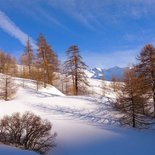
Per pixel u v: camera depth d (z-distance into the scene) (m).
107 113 37.12
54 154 23.97
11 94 46.66
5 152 13.55
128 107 34.12
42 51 55.06
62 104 39.88
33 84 56.47
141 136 28.88
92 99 42.47
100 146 24.78
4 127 25.77
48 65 55.22
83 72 49.91
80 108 38.69
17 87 51.16
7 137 23.89
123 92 34.47
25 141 23.89
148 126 33.94
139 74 37.59
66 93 56.84
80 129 29.83
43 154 23.16
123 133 29.55
